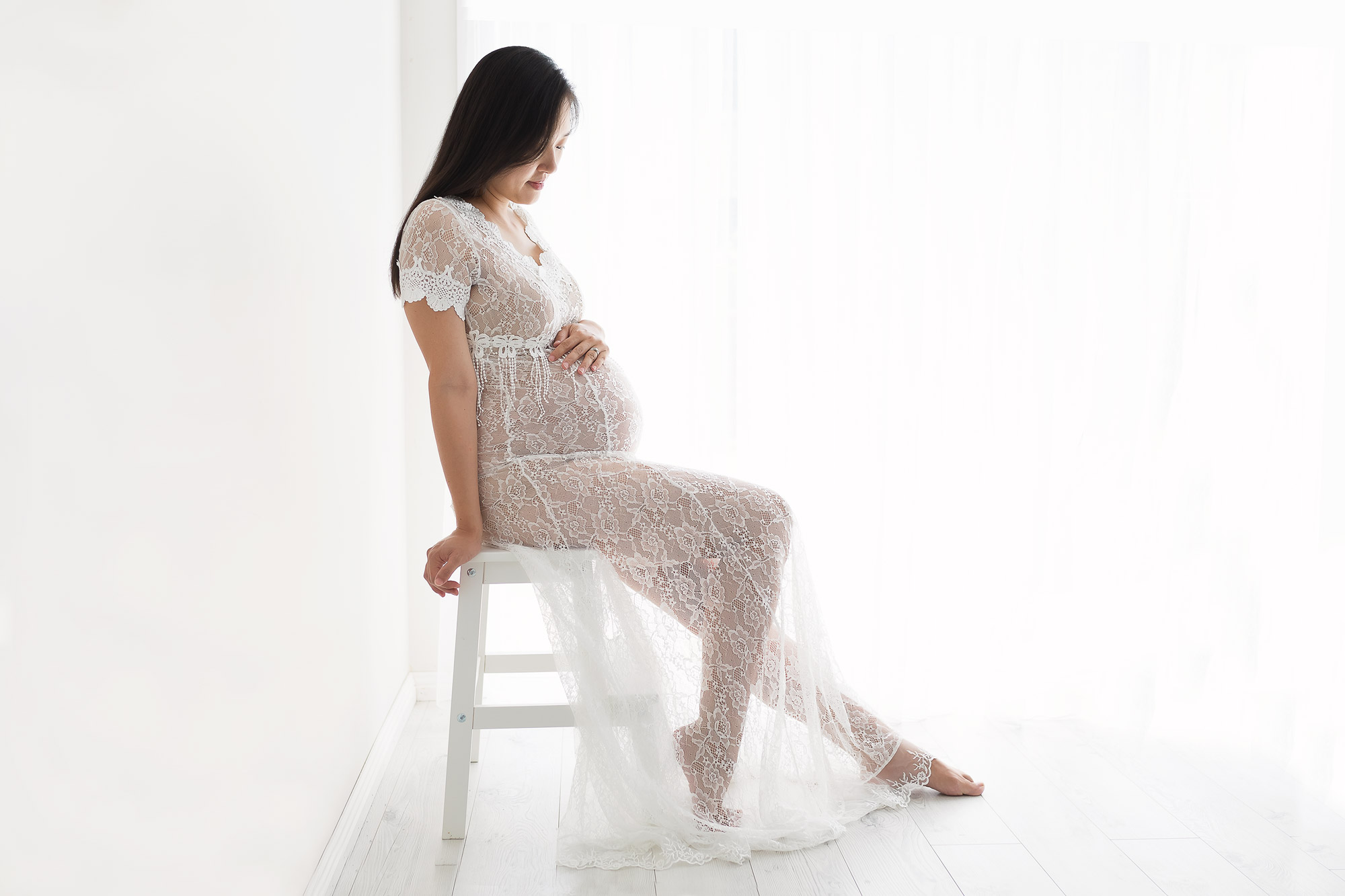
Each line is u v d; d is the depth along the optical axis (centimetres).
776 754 161
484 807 177
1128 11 231
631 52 225
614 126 226
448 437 161
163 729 84
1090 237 236
